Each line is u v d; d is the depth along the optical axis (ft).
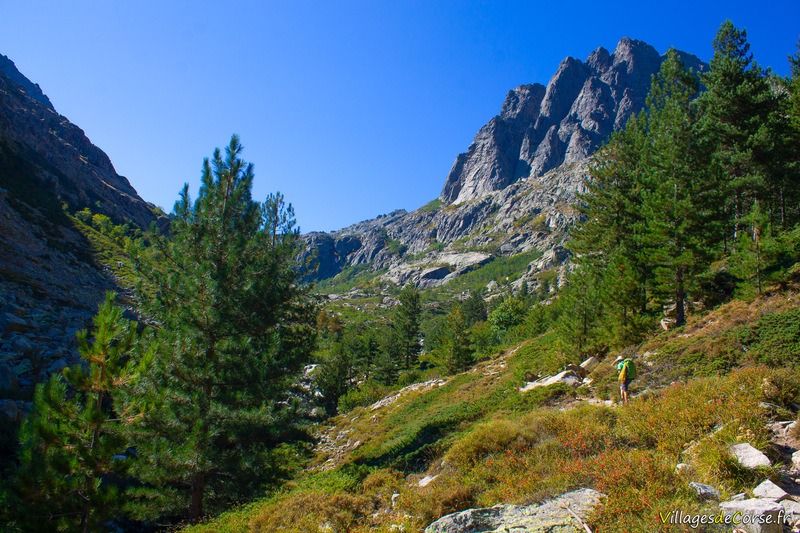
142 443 47.73
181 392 51.13
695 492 24.06
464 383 101.55
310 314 74.08
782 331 50.49
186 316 55.47
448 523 27.30
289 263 71.15
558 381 68.03
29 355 77.10
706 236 79.30
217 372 54.85
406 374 174.70
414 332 228.43
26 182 242.58
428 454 51.72
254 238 63.05
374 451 66.03
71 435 37.24
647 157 112.06
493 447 41.75
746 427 30.66
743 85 102.27
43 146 350.64
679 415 35.22
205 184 61.82
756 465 26.13
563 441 38.34
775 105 102.68
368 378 208.23
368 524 34.58
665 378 53.62
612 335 79.10
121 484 55.11
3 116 311.06
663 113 124.67
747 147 99.66
